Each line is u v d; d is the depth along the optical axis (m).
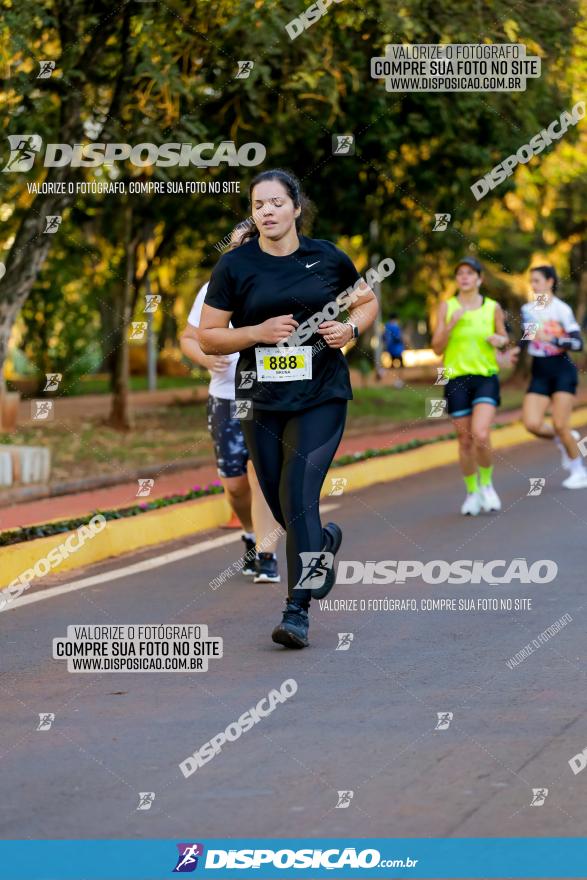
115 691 9.09
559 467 22.58
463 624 10.90
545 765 7.32
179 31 18.42
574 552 14.01
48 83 18.25
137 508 16.31
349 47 21.16
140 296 31.09
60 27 17.94
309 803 6.85
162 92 19.05
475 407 16.66
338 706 8.56
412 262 30.84
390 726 8.10
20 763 7.59
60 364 38.72
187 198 26.61
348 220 26.61
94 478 20.16
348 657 9.84
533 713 8.31
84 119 18.66
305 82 20.53
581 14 22.17
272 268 9.94
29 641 10.62
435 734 7.92
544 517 16.58
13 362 40.47
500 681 9.09
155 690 9.09
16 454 19.41
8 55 17.58
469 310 16.55
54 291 34.94
